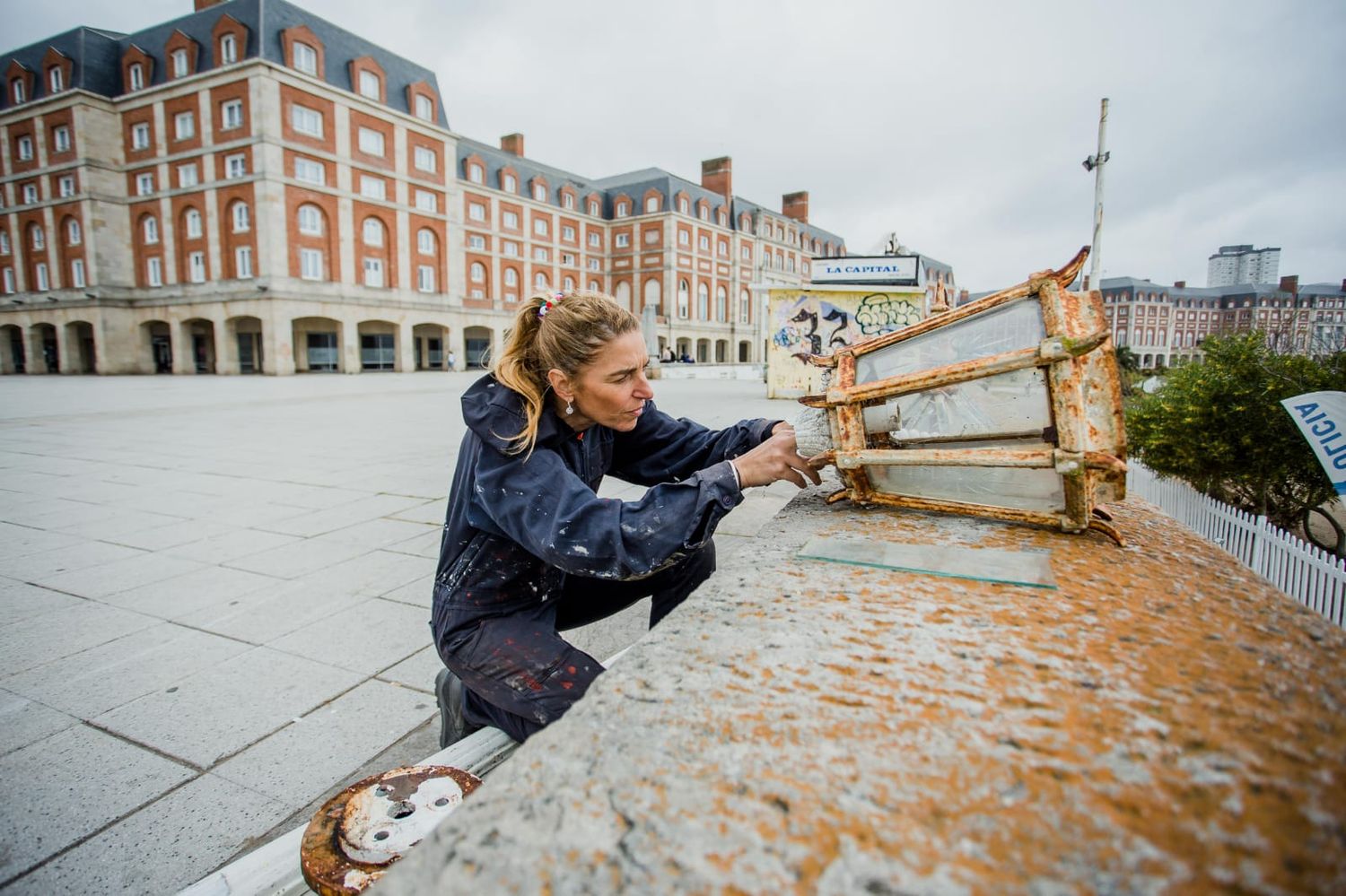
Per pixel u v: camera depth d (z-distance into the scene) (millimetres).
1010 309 1364
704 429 1829
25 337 39344
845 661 794
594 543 1193
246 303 33000
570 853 524
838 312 11969
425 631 2832
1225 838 481
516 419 1324
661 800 575
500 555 1443
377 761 1932
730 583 1096
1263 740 597
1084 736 617
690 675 786
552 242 53125
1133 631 844
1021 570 1077
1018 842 498
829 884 471
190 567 3650
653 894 477
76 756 1953
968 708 677
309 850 1104
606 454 1659
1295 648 789
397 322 37719
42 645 2693
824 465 1582
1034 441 1338
